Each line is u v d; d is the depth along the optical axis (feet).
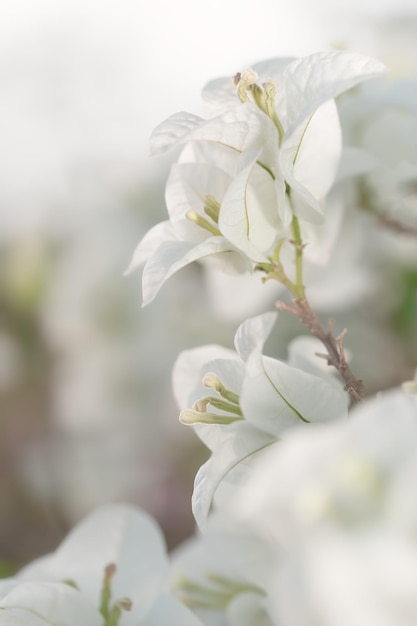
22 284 3.12
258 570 1.73
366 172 2.17
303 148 1.71
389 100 2.17
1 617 1.62
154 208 3.20
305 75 1.66
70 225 3.19
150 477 3.17
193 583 1.76
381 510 1.26
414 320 2.61
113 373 3.17
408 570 1.24
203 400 1.63
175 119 1.66
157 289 1.65
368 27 2.43
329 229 2.13
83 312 3.13
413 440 1.27
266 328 1.60
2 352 3.14
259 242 1.69
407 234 2.23
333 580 1.24
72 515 3.16
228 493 1.61
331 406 1.60
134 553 1.75
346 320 2.68
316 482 1.25
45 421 3.21
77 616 1.64
